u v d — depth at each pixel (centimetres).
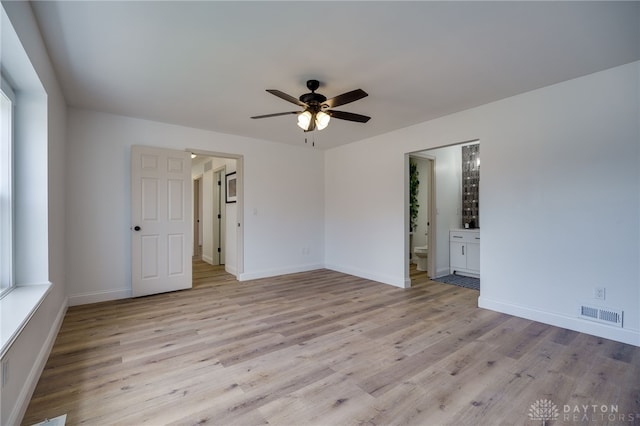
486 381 197
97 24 199
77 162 358
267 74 270
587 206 275
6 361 143
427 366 216
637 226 250
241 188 489
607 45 225
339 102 269
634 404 174
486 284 346
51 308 248
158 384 193
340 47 228
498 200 334
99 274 372
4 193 214
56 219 276
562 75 274
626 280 255
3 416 139
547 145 298
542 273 302
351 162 532
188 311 335
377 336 268
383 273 473
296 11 187
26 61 184
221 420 160
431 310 340
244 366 216
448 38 216
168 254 411
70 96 321
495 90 306
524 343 253
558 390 187
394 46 226
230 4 180
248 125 427
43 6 180
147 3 179
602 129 266
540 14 189
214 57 242
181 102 339
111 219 379
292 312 332
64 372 207
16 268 225
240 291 420
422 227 643
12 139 220
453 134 375
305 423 158
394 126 429
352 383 195
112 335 269
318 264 585
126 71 265
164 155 407
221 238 650
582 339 261
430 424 157
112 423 158
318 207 586
